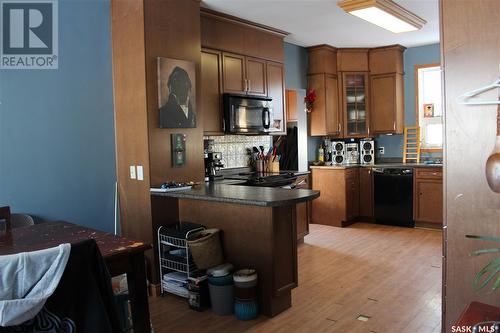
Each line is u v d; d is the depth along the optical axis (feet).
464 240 6.09
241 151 16.48
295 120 17.95
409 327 8.72
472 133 5.92
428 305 9.80
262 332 8.71
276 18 14.48
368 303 10.03
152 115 10.97
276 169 17.10
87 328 4.73
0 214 8.02
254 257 9.75
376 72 19.75
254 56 15.15
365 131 20.10
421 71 19.80
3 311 4.11
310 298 10.43
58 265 4.51
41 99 10.72
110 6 11.84
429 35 17.43
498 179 5.65
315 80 19.33
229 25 14.07
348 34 17.01
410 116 20.10
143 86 10.86
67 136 11.18
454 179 6.13
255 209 9.64
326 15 14.23
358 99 19.99
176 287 10.59
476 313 4.97
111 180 12.08
